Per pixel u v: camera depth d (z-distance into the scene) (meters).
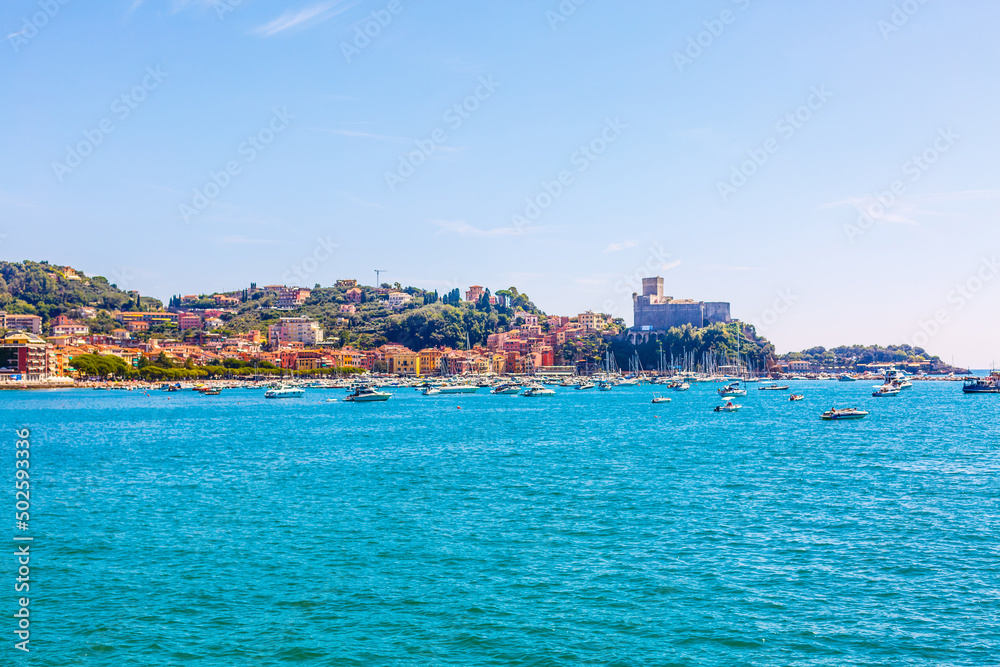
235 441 129.75
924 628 39.41
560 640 38.69
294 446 120.94
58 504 70.38
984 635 38.47
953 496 70.88
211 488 78.81
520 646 38.12
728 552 52.69
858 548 53.16
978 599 43.06
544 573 48.59
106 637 39.25
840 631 39.19
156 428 160.25
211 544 55.56
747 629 39.62
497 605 43.28
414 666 36.28
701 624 40.34
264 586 46.47
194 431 152.00
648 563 50.41
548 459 100.88
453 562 50.97
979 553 51.53
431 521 62.53
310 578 47.91
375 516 64.56
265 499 72.44
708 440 125.94
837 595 44.03
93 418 193.12
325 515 65.06
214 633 39.78
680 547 54.03
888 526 59.19
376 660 36.88
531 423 169.12
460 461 99.50
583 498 71.81
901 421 164.62
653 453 107.19
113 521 63.12
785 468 90.62
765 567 49.22
